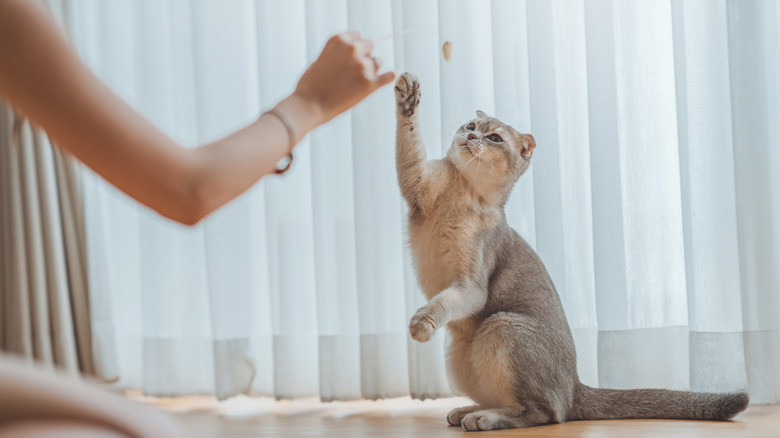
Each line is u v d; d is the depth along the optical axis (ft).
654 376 7.36
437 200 6.70
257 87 9.20
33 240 9.39
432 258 6.68
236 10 9.15
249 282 8.73
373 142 8.11
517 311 6.46
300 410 7.93
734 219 7.00
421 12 8.04
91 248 9.50
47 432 1.00
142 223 9.29
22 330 9.35
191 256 9.20
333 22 8.59
